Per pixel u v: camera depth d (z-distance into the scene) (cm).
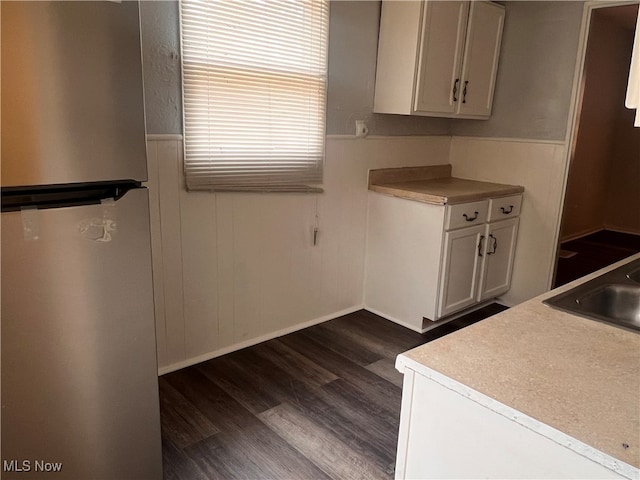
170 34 215
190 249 243
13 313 119
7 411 124
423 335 304
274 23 245
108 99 126
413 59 279
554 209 319
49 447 133
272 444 200
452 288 301
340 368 262
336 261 316
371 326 315
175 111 223
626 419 81
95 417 141
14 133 112
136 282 141
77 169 123
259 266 275
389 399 235
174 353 251
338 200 305
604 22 492
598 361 101
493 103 338
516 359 101
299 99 266
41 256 121
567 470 78
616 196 593
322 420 217
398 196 303
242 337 278
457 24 293
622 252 504
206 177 239
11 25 108
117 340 141
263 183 262
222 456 192
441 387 95
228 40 231
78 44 118
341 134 294
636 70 100
